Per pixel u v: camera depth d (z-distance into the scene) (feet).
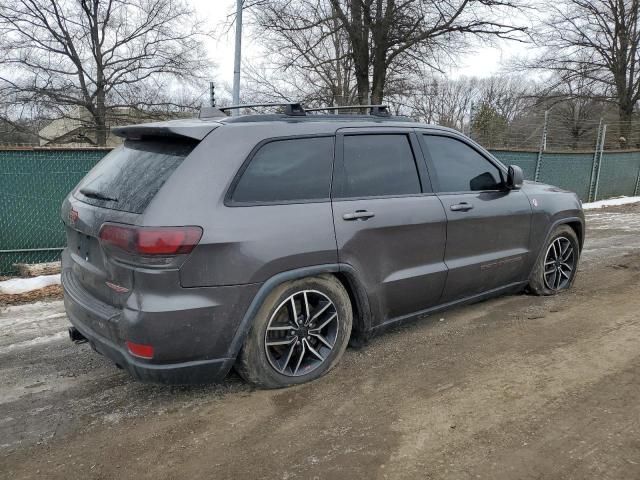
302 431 9.53
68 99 81.61
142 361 9.37
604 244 27.43
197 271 9.36
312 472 8.35
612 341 13.29
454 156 13.97
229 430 9.66
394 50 55.26
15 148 23.08
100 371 12.46
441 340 13.62
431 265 12.97
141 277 9.16
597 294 17.48
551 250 16.90
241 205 9.94
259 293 10.02
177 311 9.21
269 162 10.51
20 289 19.92
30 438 9.64
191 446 9.21
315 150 11.21
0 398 11.19
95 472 8.59
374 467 8.42
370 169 12.03
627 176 56.85
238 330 9.93
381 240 11.81
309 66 59.11
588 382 11.09
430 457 8.64
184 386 11.44
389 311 12.46
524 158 44.29
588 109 99.96
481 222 13.98
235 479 8.27
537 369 11.78
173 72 88.22
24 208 23.62
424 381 11.34
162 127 10.28
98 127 60.03
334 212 11.08
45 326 15.80
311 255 10.59
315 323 11.29
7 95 80.12
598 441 8.95
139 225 9.14
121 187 10.22
